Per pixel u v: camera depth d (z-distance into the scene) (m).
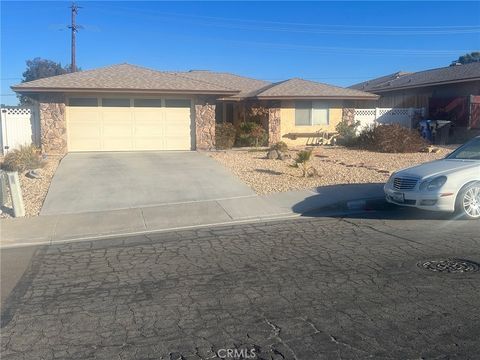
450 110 27.34
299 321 5.17
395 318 5.16
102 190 13.35
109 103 21.69
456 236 8.55
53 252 8.48
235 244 8.53
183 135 22.52
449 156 11.35
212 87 22.38
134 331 5.09
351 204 11.58
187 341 4.82
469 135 26.03
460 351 4.42
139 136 22.09
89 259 7.92
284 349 4.57
